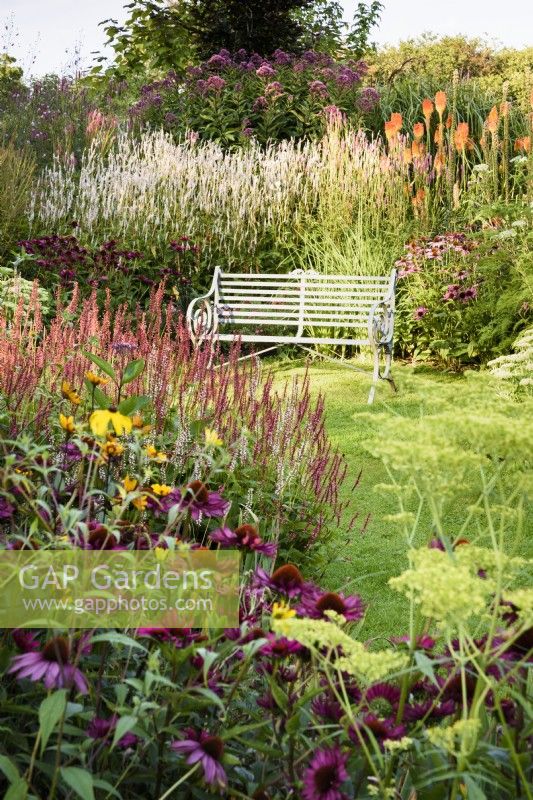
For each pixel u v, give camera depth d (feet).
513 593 4.29
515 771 4.34
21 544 5.68
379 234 27.61
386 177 28.76
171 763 5.09
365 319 23.34
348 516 14.05
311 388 21.66
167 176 28.07
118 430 5.93
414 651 4.90
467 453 4.73
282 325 25.30
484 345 22.81
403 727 4.69
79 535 5.73
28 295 18.34
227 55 38.88
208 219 27.22
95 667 5.65
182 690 5.10
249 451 10.66
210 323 22.03
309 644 4.48
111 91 44.93
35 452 5.61
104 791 4.85
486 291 23.08
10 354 10.59
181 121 35.17
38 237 25.29
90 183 27.84
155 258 25.80
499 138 34.91
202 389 10.94
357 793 4.67
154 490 6.22
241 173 28.12
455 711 4.91
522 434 4.60
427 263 25.07
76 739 5.21
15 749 5.15
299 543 10.68
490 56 72.02
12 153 28.40
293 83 35.81
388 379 21.29
